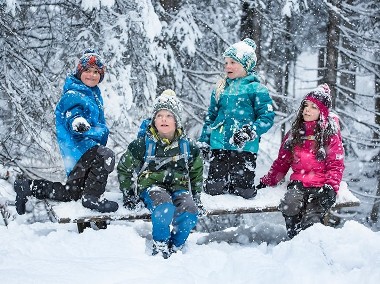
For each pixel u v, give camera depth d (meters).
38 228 4.80
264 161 10.99
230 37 10.82
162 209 3.85
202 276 3.38
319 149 4.57
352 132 13.21
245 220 10.86
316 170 4.58
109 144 8.45
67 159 4.30
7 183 6.97
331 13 11.30
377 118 13.05
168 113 4.05
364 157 13.10
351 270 3.34
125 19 7.46
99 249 3.76
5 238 4.01
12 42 7.29
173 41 9.20
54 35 8.29
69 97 4.30
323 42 13.75
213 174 4.97
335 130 4.63
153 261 3.51
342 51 11.61
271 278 3.15
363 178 13.25
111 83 7.31
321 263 3.36
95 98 4.49
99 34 7.67
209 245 4.44
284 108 12.01
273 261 3.52
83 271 3.19
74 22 8.34
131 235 4.07
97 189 4.19
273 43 12.75
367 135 14.41
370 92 16.20
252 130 4.54
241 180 4.80
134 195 4.27
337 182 4.47
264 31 12.39
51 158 7.41
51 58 8.10
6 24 7.16
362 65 11.91
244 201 4.65
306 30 13.37
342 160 4.56
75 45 7.78
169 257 3.75
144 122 4.45
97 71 4.48
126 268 3.28
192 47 8.84
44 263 3.32
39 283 2.92
